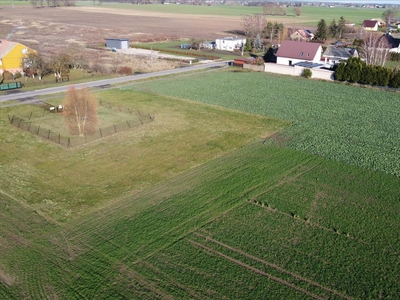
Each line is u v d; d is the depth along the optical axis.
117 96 53.41
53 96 52.69
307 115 46.09
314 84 62.56
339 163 33.03
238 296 18.92
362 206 26.53
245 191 28.38
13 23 151.75
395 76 58.34
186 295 18.95
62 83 60.06
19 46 64.38
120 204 26.58
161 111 47.03
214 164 32.78
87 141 37.28
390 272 20.56
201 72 71.00
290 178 30.39
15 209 25.92
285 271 20.55
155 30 142.00
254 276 20.16
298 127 41.94
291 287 19.52
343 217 25.25
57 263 21.00
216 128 41.50
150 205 26.45
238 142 37.72
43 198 27.25
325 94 56.03
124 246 22.33
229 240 22.88
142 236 23.19
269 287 19.48
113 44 98.25
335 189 28.72
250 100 52.47
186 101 51.66
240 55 92.25
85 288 19.38
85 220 24.77
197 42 102.50
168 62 79.69
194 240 22.89
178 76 67.06
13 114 44.88
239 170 31.66
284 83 63.03
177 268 20.67
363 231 23.84
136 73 68.31
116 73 67.94
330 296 19.02
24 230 23.75
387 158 34.06
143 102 50.69
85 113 38.62
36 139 37.75
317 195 27.89
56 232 23.58
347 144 37.19
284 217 25.20
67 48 91.50
